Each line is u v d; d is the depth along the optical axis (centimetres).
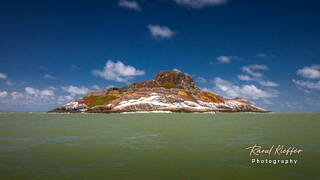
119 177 1408
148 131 3962
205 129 4294
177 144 2550
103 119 8656
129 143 2633
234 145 2464
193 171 1523
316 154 2005
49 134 3550
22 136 3312
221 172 1501
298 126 5006
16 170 1552
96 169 1573
